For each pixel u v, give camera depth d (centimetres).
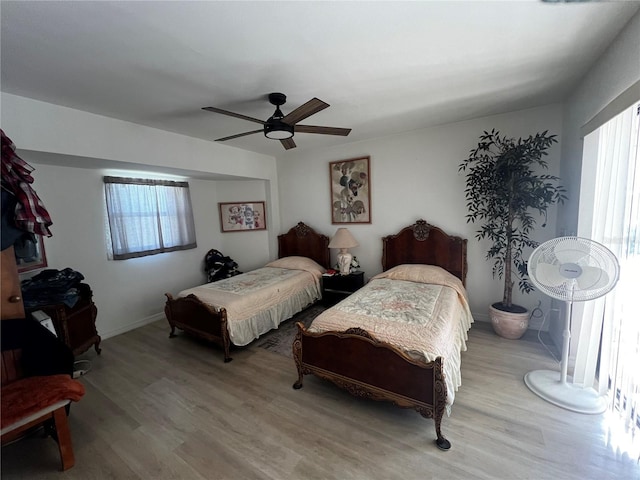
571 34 167
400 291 293
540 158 280
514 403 202
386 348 185
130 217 370
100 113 265
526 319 287
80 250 328
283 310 354
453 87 239
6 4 127
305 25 152
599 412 186
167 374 259
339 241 396
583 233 229
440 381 166
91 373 264
